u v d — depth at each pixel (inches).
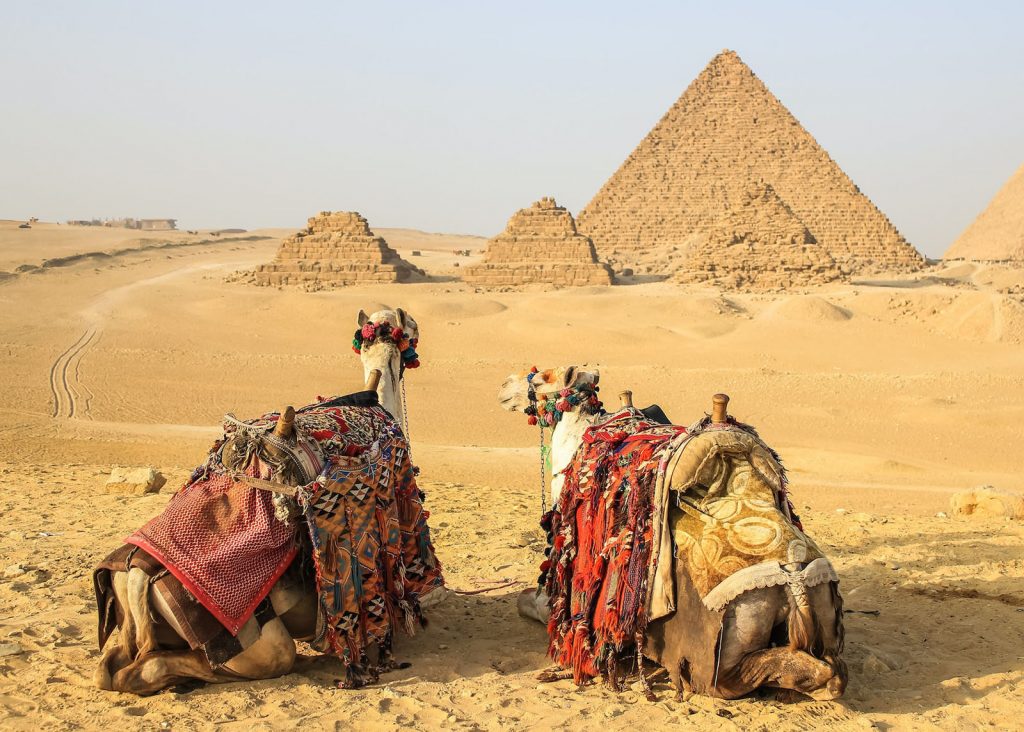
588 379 343.9
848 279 5757.9
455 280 5969.5
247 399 2160.4
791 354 3447.3
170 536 284.2
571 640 301.6
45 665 305.7
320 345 3540.8
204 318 4079.7
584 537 308.5
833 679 256.8
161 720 266.1
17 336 3262.8
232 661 286.8
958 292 4439.0
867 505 935.7
